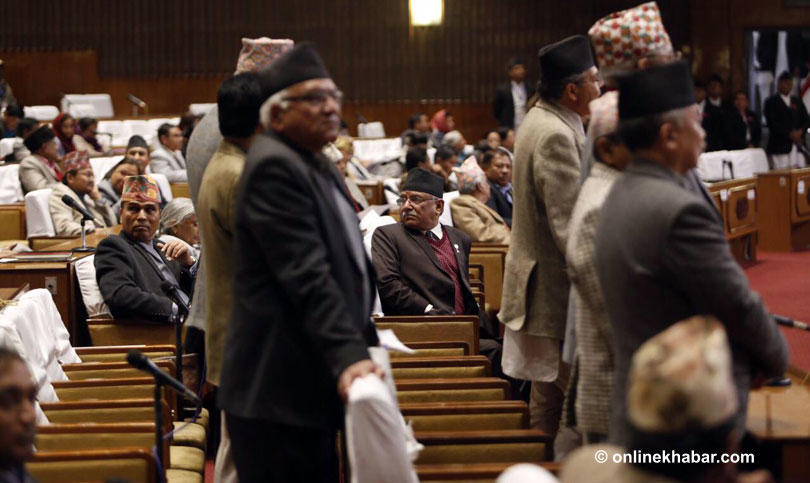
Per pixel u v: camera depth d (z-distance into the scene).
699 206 2.29
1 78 15.52
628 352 2.36
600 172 2.68
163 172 10.60
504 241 6.90
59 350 4.22
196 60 17.80
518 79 14.66
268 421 2.57
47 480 2.89
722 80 16.48
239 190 2.60
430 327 4.64
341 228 2.62
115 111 17.80
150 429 3.28
